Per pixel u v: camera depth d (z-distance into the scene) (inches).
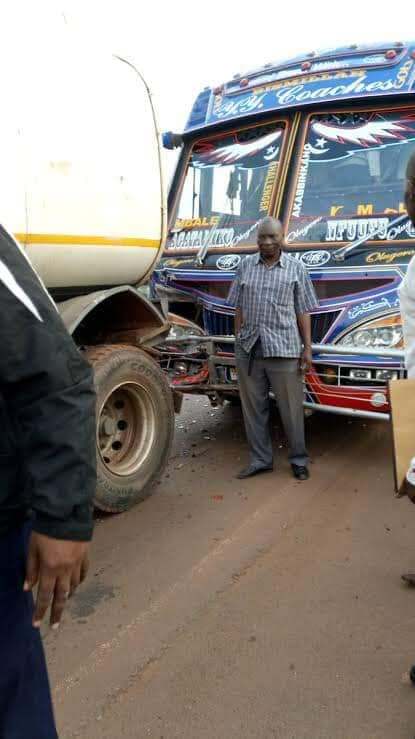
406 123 192.4
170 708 97.3
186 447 218.2
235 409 262.2
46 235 135.9
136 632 116.0
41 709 66.2
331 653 109.0
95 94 150.3
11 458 60.9
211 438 227.1
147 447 172.2
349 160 199.2
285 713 95.7
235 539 150.9
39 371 56.0
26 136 131.2
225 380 206.1
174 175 233.9
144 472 170.6
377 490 177.3
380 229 186.7
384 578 132.2
